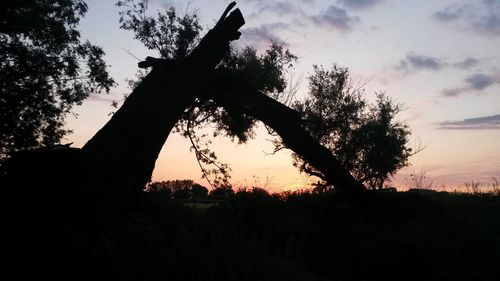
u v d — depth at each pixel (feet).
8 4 84.79
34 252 24.72
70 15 97.60
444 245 45.80
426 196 63.77
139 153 37.19
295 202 66.49
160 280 24.80
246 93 60.44
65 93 99.09
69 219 28.55
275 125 61.93
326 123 97.50
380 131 97.60
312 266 45.80
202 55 46.96
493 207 60.44
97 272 24.14
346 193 63.26
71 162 32.94
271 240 50.21
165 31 88.99
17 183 30.53
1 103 88.63
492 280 39.86
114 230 29.86
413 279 42.16
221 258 28.37
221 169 83.82
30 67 92.12
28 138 94.07
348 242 49.65
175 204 38.75
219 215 57.67
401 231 49.62
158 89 41.63
